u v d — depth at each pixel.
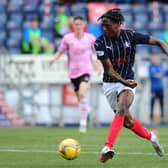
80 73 38.38
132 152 23.84
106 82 20.81
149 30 61.31
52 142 29.62
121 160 20.80
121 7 63.31
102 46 20.08
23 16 63.19
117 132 19.12
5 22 62.66
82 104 38.66
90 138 32.31
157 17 62.78
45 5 63.84
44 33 58.94
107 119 48.84
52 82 49.06
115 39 20.14
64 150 19.20
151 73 48.06
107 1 65.50
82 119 38.84
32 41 57.53
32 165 19.42
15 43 59.78
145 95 48.59
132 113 48.56
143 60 48.47
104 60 20.02
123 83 19.80
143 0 65.62
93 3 63.22
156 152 22.62
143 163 19.80
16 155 22.89
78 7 62.81
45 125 49.53
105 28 19.81
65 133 36.97
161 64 48.47
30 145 27.78
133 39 20.27
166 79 48.94
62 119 49.31
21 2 64.75
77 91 39.41
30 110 49.75
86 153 23.62
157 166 18.86
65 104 49.19
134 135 35.47
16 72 49.78
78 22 38.16
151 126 47.66
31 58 49.34
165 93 49.00
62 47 38.53
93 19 58.62
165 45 20.30
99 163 19.91
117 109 19.66
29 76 49.47
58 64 48.84
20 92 49.78
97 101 48.44
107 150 18.55
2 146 27.20
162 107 48.66
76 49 38.16
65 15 61.78
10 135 35.16
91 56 38.81
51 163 20.00
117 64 20.38
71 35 38.38
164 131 39.84
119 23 19.73
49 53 56.75
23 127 46.88
